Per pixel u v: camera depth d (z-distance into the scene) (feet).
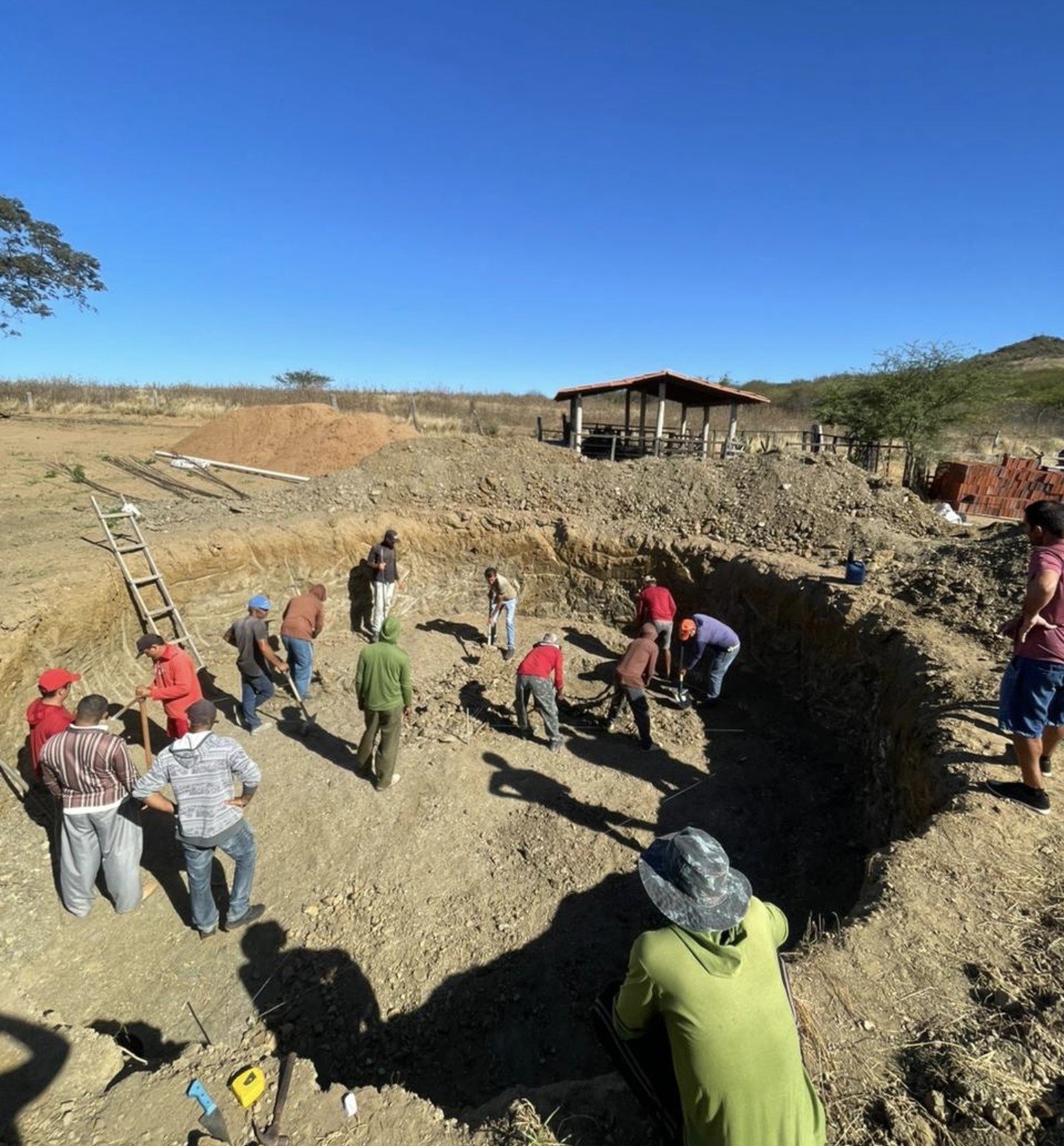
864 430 69.21
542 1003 14.57
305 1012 14.28
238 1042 13.66
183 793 14.47
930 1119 7.72
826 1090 8.09
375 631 33.65
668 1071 7.13
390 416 103.35
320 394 118.73
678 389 59.93
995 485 52.80
